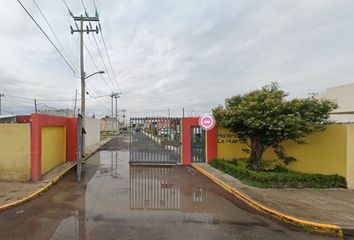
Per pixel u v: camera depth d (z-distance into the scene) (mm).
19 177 9453
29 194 7719
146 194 8266
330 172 10109
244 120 10055
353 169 9031
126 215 6301
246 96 11250
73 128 15141
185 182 10070
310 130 9781
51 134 12023
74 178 10688
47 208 6750
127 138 44625
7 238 4973
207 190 8883
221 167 12359
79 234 5168
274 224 5926
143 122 15438
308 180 9391
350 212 6492
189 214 6465
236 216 6383
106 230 5383
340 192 8500
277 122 9281
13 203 6855
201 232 5387
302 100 9938
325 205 7047
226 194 8391
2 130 9492
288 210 6586
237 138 13781
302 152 11102
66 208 6762
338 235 5484
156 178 10789
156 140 15617
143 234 5219
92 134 27609
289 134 9695
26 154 9477
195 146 14336
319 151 10547
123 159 16719
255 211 6773
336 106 10000
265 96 10125
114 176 11156
